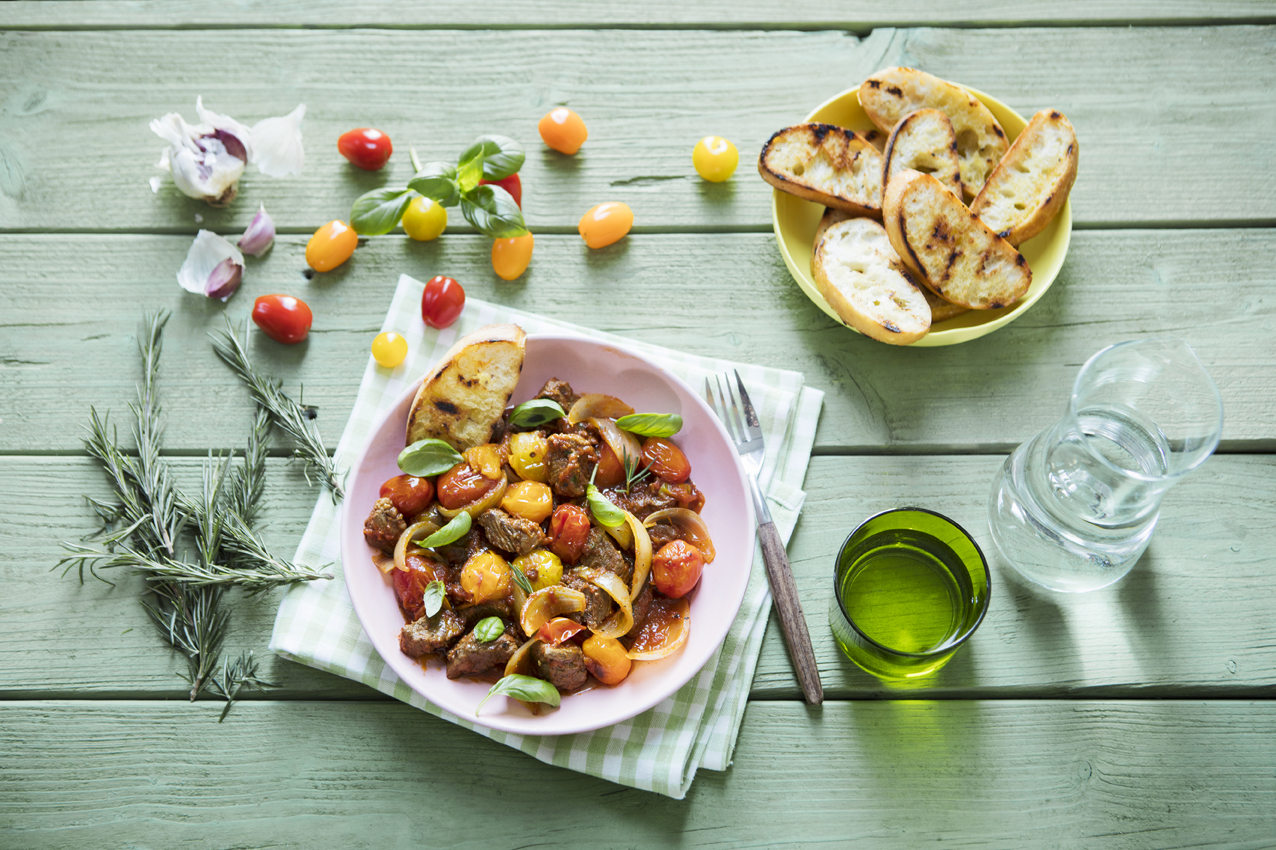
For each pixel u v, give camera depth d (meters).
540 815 1.31
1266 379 1.49
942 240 1.36
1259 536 1.42
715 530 1.30
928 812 1.32
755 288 1.54
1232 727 1.35
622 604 1.16
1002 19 1.66
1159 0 1.66
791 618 1.30
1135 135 1.61
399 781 1.32
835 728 1.34
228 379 1.49
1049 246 1.46
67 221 1.56
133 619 1.38
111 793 1.31
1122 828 1.31
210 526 1.31
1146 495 1.15
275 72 1.64
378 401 1.45
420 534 1.23
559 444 1.24
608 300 1.53
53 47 1.64
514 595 1.20
